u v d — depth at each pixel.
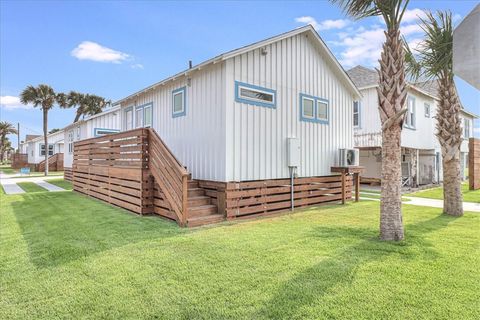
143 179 7.34
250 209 7.47
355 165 10.27
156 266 3.89
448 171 7.71
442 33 6.91
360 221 6.80
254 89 7.70
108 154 9.34
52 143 32.72
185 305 2.90
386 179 5.16
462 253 4.37
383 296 3.04
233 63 7.26
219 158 7.22
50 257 4.25
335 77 10.30
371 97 14.88
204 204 7.32
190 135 8.29
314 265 3.88
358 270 3.70
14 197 10.72
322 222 6.70
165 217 6.96
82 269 3.80
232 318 2.67
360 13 5.43
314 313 2.72
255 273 3.63
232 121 7.21
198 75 8.02
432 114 18.44
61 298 3.07
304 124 9.09
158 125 9.91
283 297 3.03
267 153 7.98
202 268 3.81
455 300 2.96
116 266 3.90
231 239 5.15
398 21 5.15
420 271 3.68
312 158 9.32
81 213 7.56
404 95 5.18
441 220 6.93
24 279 3.52
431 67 7.17
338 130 10.37
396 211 5.10
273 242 4.96
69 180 18.67
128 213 7.58
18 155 38.28
